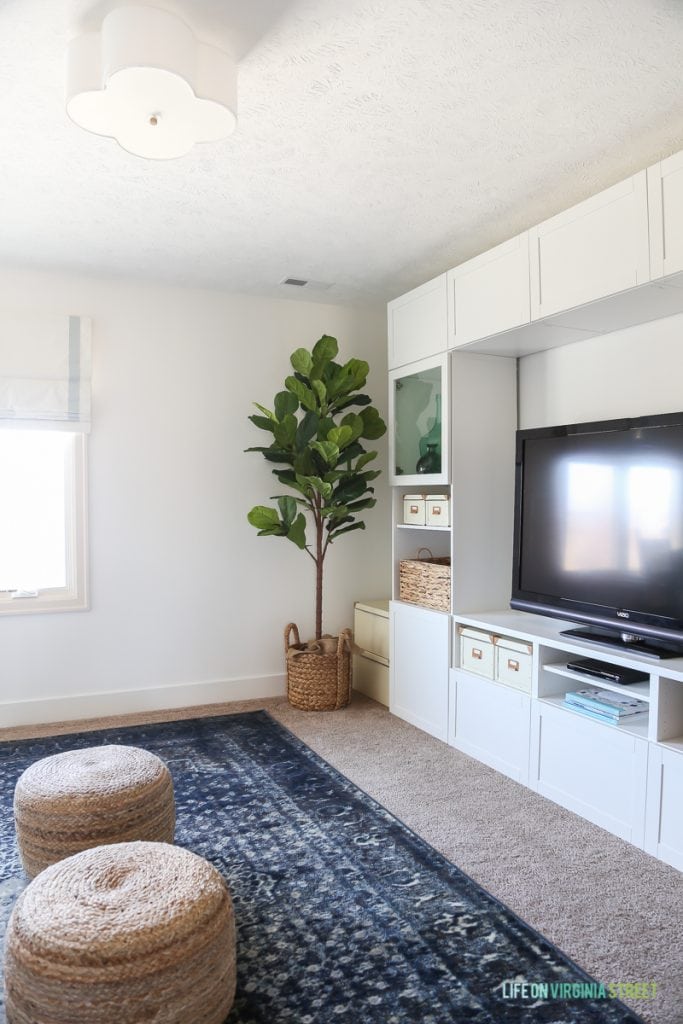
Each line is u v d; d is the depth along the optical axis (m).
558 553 3.06
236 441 4.25
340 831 2.57
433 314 3.57
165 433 4.07
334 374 4.12
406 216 3.15
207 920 1.53
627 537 2.72
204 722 3.83
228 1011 1.60
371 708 4.08
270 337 4.34
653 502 2.62
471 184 2.83
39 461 3.88
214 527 4.20
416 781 3.02
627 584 2.72
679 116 2.33
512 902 2.12
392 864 2.34
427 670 3.64
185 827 2.60
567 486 3.02
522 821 2.65
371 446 4.63
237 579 4.27
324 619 4.51
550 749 2.84
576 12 1.82
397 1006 1.69
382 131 2.41
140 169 2.68
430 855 2.39
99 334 3.92
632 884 2.21
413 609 3.76
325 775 3.09
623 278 2.48
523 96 2.20
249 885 2.21
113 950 1.42
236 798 2.85
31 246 3.48
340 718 3.89
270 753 3.35
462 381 3.51
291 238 3.40
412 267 3.82
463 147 2.53
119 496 3.97
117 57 1.75
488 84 2.14
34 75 2.06
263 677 4.34
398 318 3.87
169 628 4.11
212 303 4.19
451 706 3.44
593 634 2.90
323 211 3.09
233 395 4.24
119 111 1.98
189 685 4.14
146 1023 1.42
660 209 2.33
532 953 1.88
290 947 1.91
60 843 2.03
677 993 1.73
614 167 2.70
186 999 1.46
